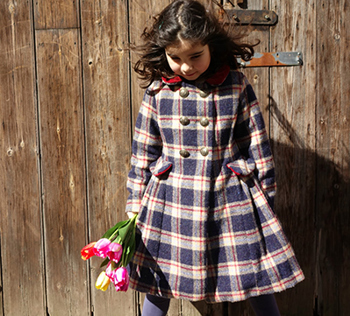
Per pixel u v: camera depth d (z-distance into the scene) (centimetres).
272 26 152
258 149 125
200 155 120
